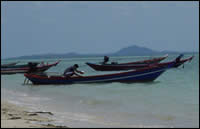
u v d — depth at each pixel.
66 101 51.94
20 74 142.88
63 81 85.12
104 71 147.25
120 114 38.31
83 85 81.38
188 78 97.75
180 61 141.38
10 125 27.08
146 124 32.38
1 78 121.81
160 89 69.12
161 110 40.84
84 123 32.41
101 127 30.53
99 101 50.53
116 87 74.69
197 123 32.59
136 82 84.56
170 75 112.25
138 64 145.62
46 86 84.19
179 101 49.06
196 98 52.72
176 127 30.69
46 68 141.00
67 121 33.38
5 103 48.41
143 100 51.12
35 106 45.88
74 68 86.19
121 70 145.75
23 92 70.44
